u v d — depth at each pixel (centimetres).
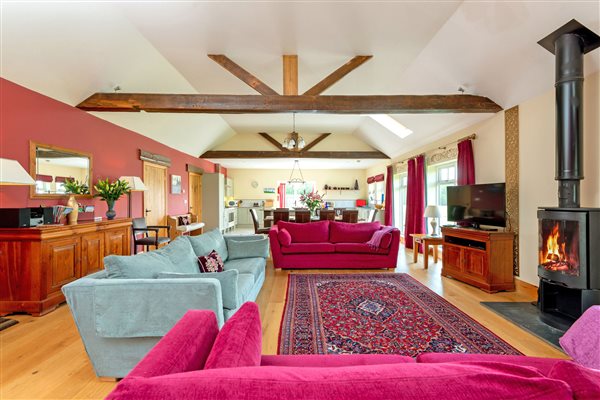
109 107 377
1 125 292
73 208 328
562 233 265
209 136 780
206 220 856
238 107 368
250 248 371
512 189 373
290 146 552
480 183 439
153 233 591
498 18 269
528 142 348
